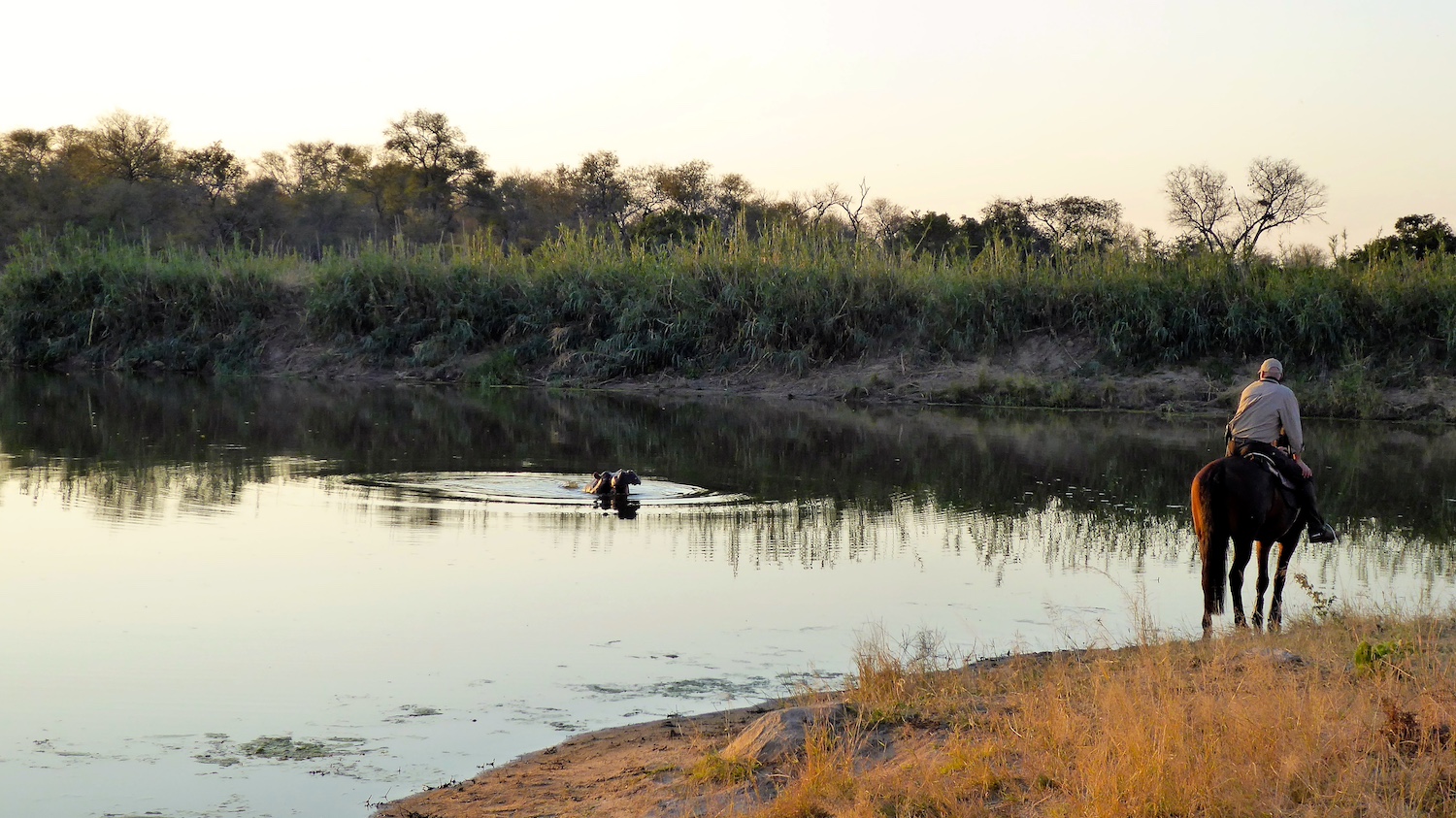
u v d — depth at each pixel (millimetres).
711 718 8688
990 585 13125
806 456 23594
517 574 13312
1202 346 36031
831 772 6773
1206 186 68375
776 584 13047
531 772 7707
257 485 19156
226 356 43688
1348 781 6090
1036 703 7648
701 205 90500
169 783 7602
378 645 10633
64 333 45969
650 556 14359
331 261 45812
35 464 21109
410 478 20031
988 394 35219
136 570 13297
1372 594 12617
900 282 39938
